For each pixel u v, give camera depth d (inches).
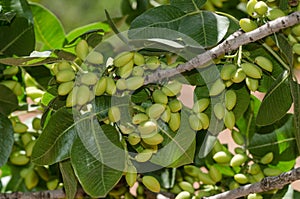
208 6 56.2
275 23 41.9
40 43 55.4
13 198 49.2
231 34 43.8
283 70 45.1
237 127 49.9
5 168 54.6
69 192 44.6
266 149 49.1
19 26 49.5
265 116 44.3
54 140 43.5
